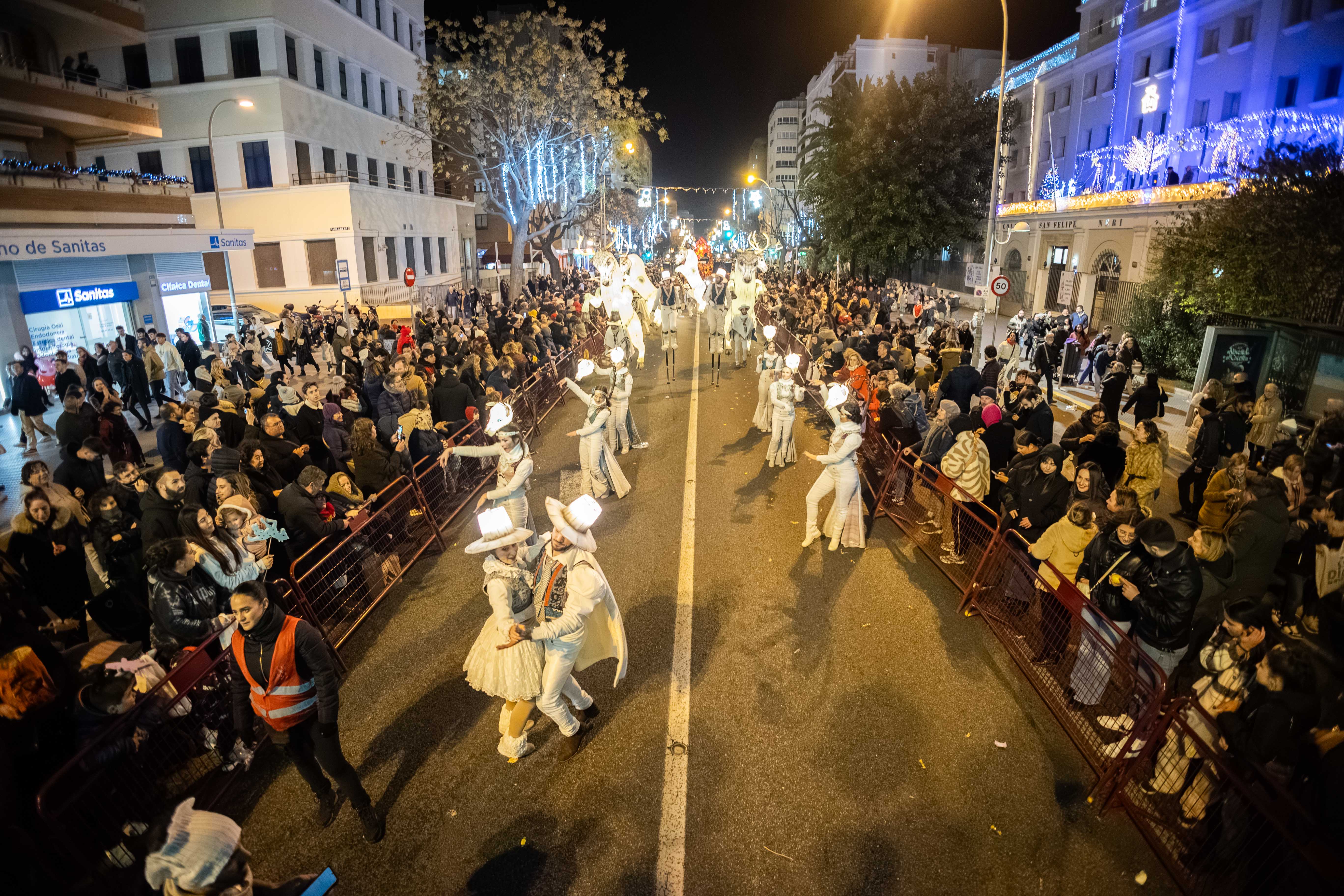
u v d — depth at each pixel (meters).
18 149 20.94
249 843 4.57
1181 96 25.95
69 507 6.43
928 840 4.50
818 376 14.36
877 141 32.44
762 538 8.98
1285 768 3.98
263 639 4.23
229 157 31.23
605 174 44.56
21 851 3.79
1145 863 4.35
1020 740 5.37
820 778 5.01
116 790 4.30
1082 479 6.17
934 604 7.33
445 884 4.25
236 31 29.94
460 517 9.98
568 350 19.45
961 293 42.19
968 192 32.69
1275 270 15.40
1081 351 18.67
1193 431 9.83
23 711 4.14
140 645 5.20
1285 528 5.79
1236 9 23.56
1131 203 26.30
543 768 5.15
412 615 7.32
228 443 9.65
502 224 62.78
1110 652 5.09
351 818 4.75
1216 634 4.61
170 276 21.61
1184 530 9.19
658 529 9.29
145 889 4.24
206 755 5.07
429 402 11.59
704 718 5.64
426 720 5.69
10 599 4.88
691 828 4.61
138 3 21.77
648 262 69.75
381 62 38.78
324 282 32.91
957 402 11.45
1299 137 21.19
